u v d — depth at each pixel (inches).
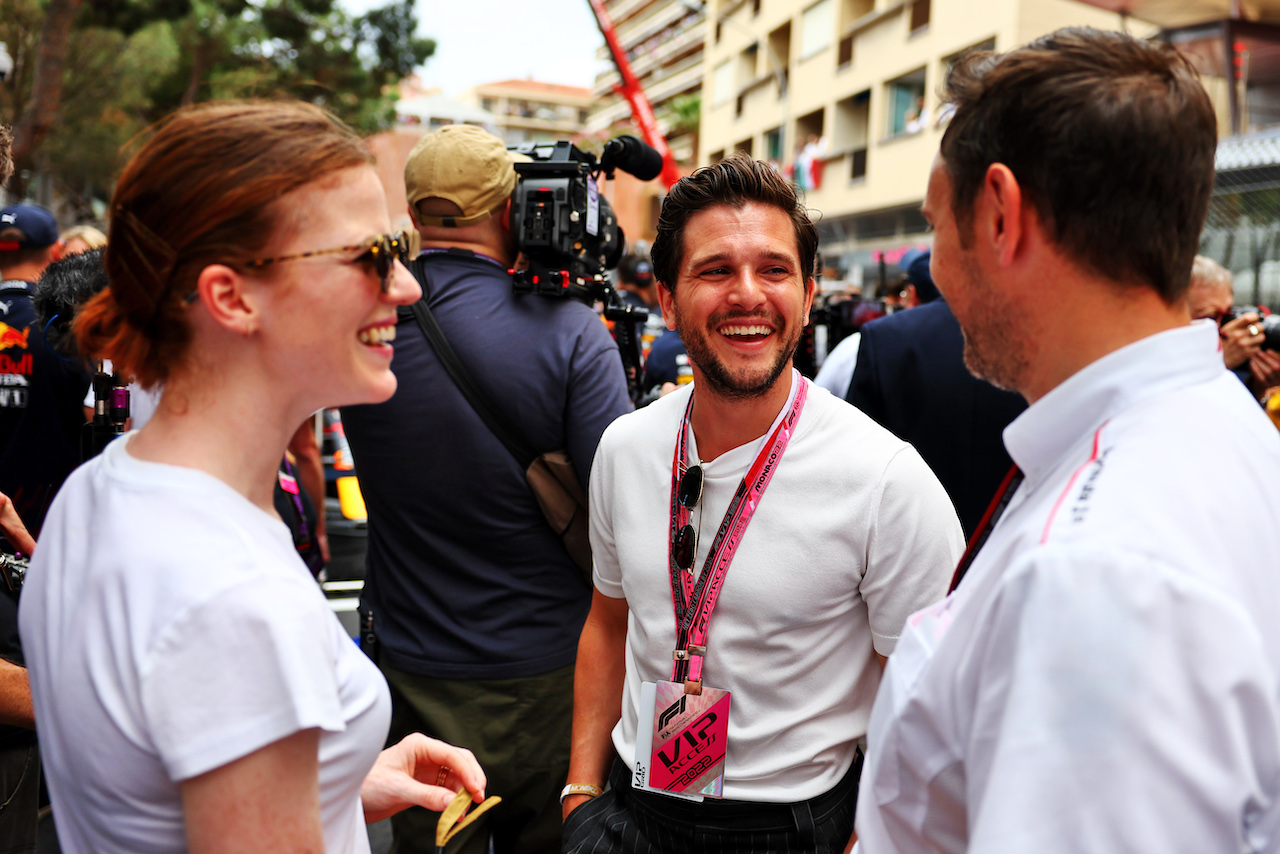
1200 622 23.5
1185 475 26.0
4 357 95.5
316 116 33.9
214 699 28.5
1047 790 23.8
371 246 33.7
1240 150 389.1
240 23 828.6
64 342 75.6
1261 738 23.9
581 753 63.8
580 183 76.5
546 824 79.0
